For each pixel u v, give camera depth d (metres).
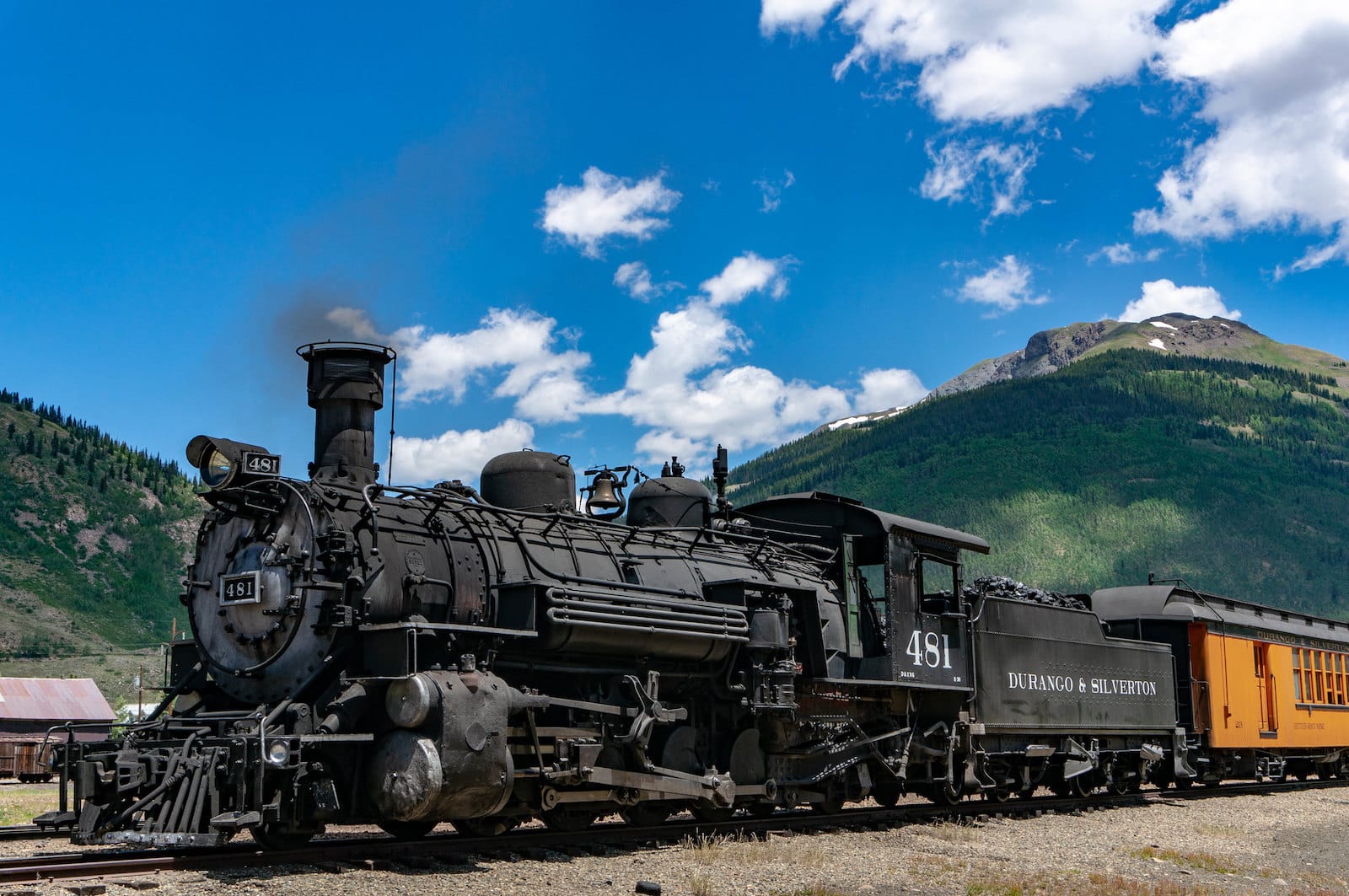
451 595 11.67
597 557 13.47
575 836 12.12
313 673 10.66
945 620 17.42
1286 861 14.59
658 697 13.59
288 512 11.27
